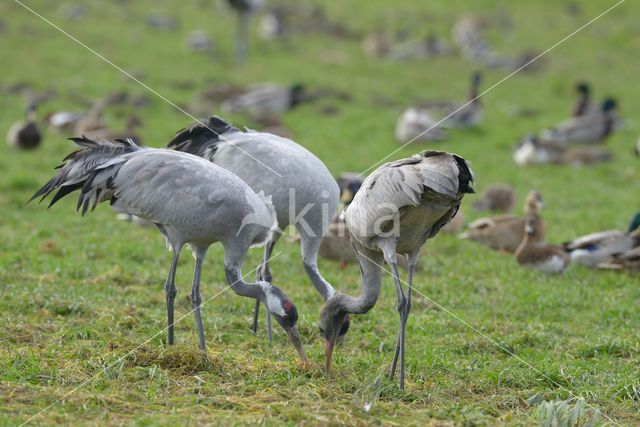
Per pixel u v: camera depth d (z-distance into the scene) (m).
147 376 10.43
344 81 38.66
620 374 11.66
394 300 14.81
